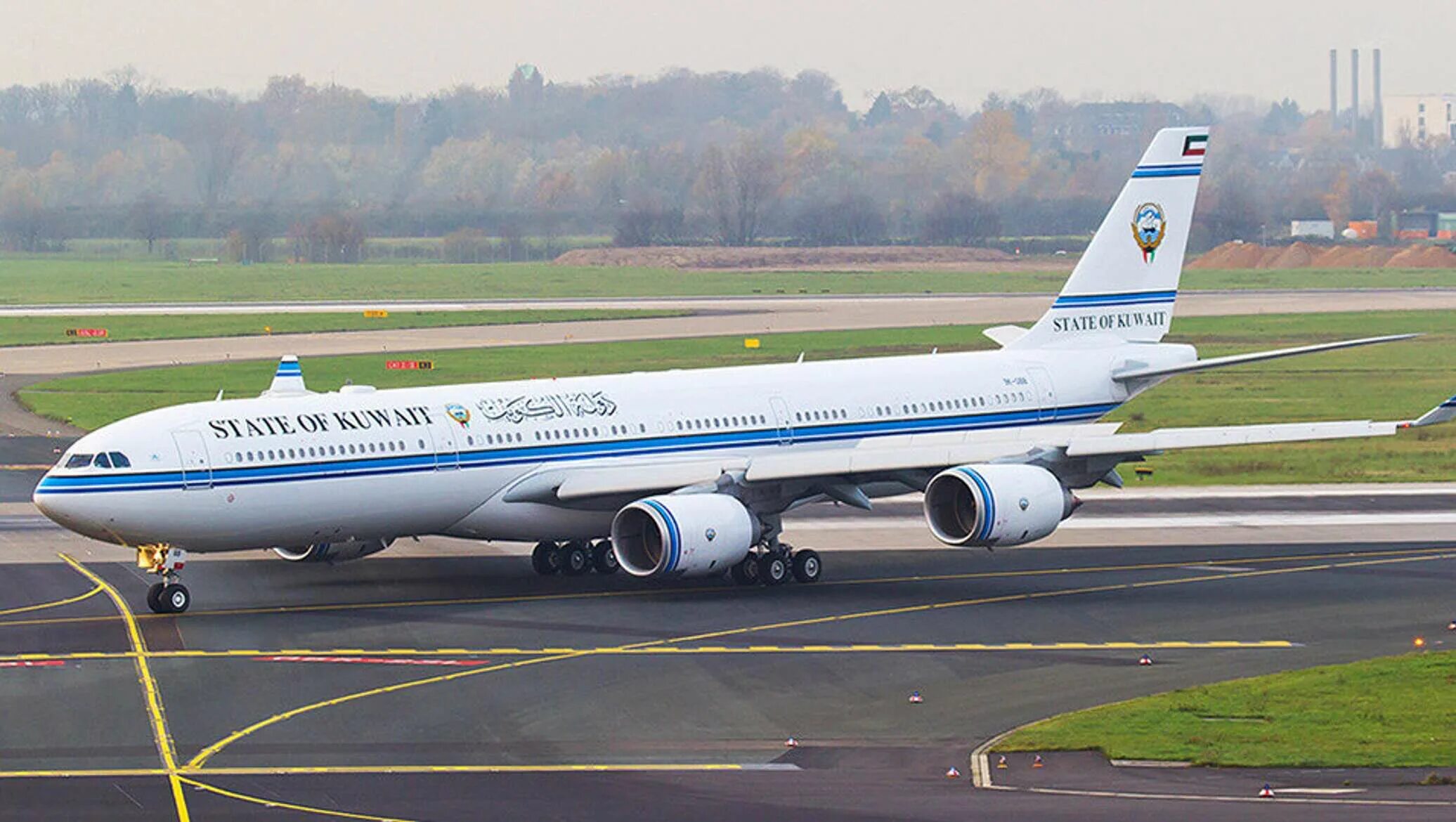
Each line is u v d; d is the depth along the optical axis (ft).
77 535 441.68
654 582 389.19
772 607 360.48
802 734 264.31
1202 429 377.50
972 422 437.17
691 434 399.85
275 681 295.48
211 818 217.36
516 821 216.74
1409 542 445.37
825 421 418.10
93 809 221.25
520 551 428.56
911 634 335.47
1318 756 245.65
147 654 314.76
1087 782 234.58
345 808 222.48
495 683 294.87
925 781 236.22
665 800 226.79
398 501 364.17
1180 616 353.72
